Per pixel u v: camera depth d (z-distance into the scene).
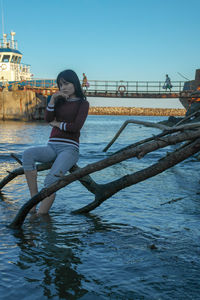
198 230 3.02
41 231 2.93
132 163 7.82
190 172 6.52
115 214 3.56
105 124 40.94
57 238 2.75
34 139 14.68
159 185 5.21
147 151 2.80
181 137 2.77
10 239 2.69
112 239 2.74
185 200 4.23
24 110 39.03
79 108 3.53
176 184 5.30
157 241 2.71
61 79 3.54
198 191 4.77
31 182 3.60
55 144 3.53
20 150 10.12
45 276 2.03
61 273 2.07
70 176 2.94
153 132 22.47
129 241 2.70
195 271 2.13
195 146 2.79
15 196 4.35
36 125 30.36
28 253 2.39
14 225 3.05
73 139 3.53
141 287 1.91
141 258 2.34
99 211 3.70
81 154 9.38
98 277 2.03
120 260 2.30
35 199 2.99
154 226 3.14
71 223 3.21
